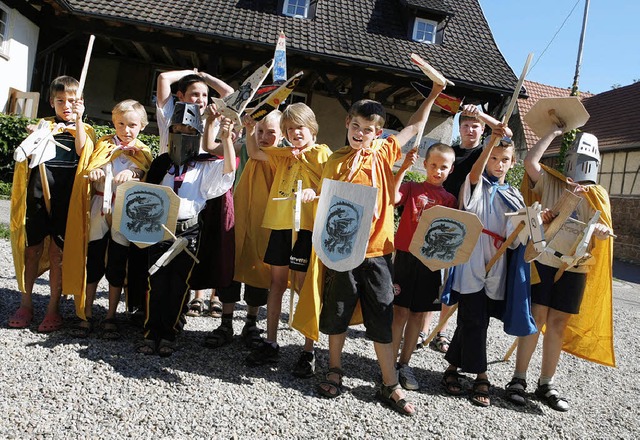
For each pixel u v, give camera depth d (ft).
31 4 45.62
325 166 12.18
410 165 11.96
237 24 50.55
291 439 9.52
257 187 14.26
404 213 13.21
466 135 15.21
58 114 13.37
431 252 11.68
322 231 11.16
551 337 12.96
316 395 11.49
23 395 9.76
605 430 11.79
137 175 13.17
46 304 15.30
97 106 58.44
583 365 16.70
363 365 13.97
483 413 11.84
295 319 11.52
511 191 13.09
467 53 56.85
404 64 51.31
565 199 11.59
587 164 12.91
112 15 46.55
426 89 12.42
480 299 12.47
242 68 55.93
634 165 75.20
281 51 14.23
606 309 13.65
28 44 46.39
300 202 11.40
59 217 12.96
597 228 12.32
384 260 11.60
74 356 11.63
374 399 11.70
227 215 13.28
